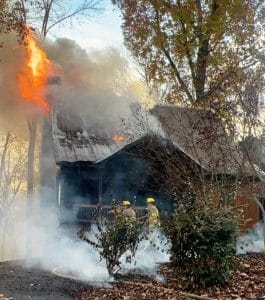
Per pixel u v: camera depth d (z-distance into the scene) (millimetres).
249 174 12516
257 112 12445
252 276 9625
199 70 21016
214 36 20875
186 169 15008
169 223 9836
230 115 13109
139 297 8703
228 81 14039
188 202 9867
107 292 9195
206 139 13484
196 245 9070
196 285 9078
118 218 11023
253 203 18812
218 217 9227
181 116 16719
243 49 17359
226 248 9086
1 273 11344
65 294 9133
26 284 9930
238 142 13133
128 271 11094
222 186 11742
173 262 9508
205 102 15961
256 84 12695
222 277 9031
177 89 21828
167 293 8961
